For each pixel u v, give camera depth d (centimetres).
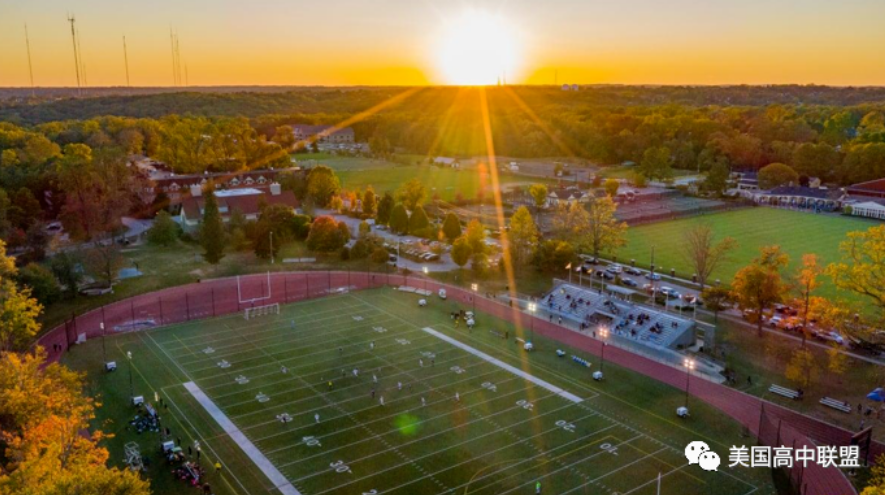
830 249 15700
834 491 6544
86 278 13425
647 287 13012
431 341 10581
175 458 6988
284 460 7075
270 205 17725
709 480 6756
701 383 9081
